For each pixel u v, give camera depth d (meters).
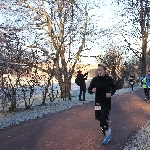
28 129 9.48
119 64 37.00
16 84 14.98
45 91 17.67
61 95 21.42
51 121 10.85
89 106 15.17
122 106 14.84
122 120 10.86
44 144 7.54
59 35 21.27
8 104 15.52
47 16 21.02
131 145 7.29
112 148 7.07
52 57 17.62
